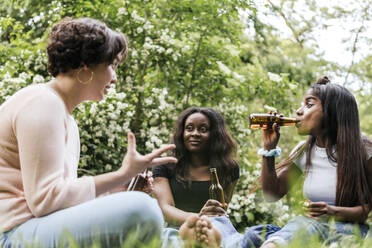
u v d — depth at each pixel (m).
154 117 5.32
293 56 9.16
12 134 1.88
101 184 1.85
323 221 2.59
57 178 1.82
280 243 2.23
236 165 3.54
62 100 2.01
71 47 2.00
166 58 5.45
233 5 5.72
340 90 2.97
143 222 1.71
